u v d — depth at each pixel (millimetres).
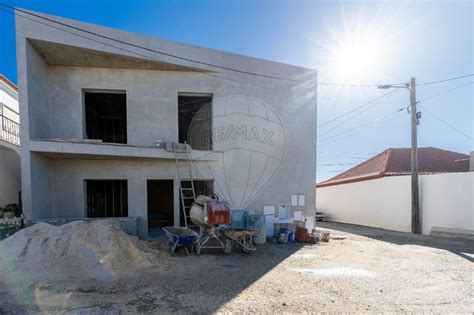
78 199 9867
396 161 16328
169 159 10117
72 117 9914
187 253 7789
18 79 8391
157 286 5188
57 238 6668
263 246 9273
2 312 4004
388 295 4910
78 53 9172
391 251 8570
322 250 8711
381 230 13695
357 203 16656
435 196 11969
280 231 10141
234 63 10852
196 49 10367
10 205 10523
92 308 4172
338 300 4660
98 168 10000
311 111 11703
